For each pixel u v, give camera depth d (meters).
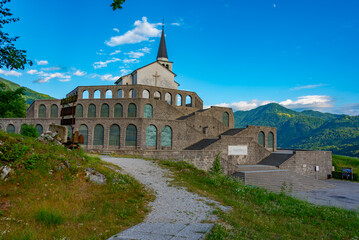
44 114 55.66
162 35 87.12
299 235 12.09
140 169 22.45
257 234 10.68
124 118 45.41
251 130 55.31
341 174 53.00
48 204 11.31
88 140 46.53
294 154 47.44
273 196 21.02
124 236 9.23
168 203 14.29
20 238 8.42
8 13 14.23
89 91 56.88
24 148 14.63
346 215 17.56
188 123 52.38
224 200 16.00
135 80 66.62
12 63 14.70
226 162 39.66
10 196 11.38
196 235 9.44
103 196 13.56
